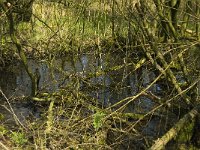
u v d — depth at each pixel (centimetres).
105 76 730
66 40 841
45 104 660
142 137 524
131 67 778
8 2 645
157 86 722
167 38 692
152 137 538
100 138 509
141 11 589
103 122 505
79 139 508
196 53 668
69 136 514
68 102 633
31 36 878
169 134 420
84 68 814
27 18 846
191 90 544
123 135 517
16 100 683
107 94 700
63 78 742
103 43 859
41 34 880
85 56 864
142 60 720
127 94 698
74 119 542
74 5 742
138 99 665
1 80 794
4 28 812
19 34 847
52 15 862
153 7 659
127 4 625
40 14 876
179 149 497
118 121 565
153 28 646
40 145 476
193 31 745
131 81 750
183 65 558
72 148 484
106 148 495
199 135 511
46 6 858
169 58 658
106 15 770
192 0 621
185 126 510
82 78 716
